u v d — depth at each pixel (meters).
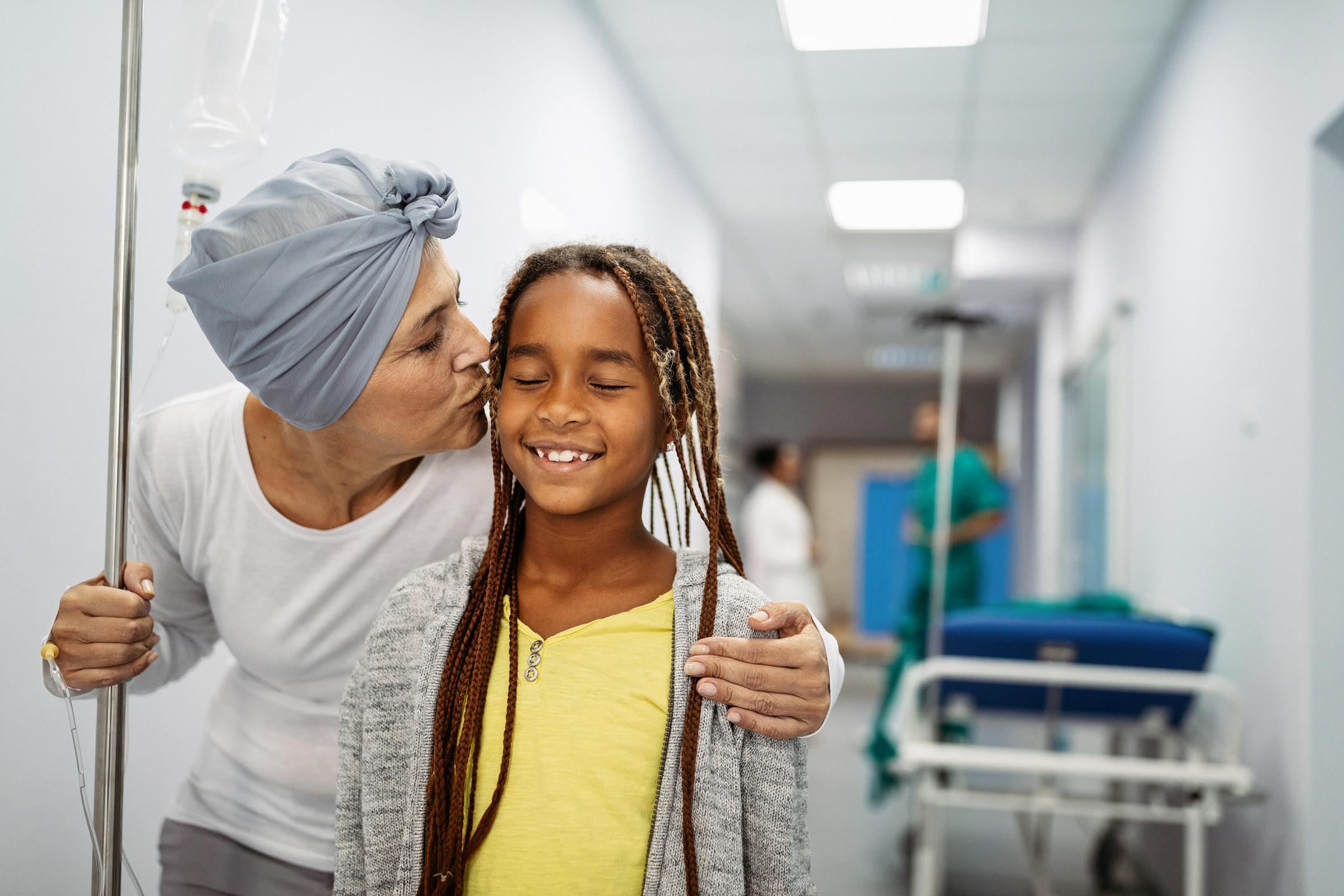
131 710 1.37
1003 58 3.28
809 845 0.80
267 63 0.97
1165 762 2.22
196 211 0.97
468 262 2.21
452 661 0.78
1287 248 2.06
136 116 0.88
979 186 4.57
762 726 0.74
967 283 5.45
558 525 0.78
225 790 1.17
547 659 0.76
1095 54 3.21
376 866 0.78
